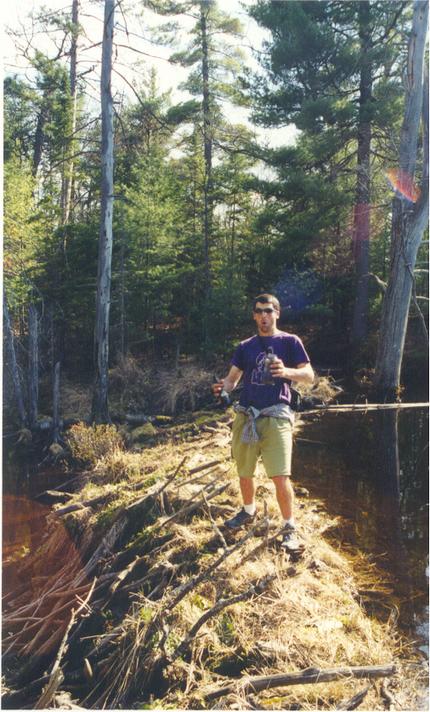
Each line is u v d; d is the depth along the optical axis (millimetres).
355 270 12898
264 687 2523
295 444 6520
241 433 3404
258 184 12742
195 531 3635
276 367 3207
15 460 7168
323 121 12227
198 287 12977
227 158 13891
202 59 13633
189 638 2715
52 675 2709
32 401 8680
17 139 11781
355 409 8797
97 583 3463
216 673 2678
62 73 11977
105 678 2816
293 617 2912
